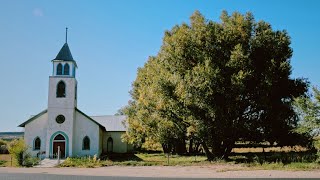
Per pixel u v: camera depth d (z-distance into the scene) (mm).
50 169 30062
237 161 35688
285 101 37188
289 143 37438
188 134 36031
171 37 37594
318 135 32781
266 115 36188
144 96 41312
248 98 35844
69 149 46344
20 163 34531
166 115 37406
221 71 34375
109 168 30797
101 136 55844
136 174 24641
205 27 36531
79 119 48875
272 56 35875
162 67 38219
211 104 34000
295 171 25172
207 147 38969
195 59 36312
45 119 48125
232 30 36125
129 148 64125
